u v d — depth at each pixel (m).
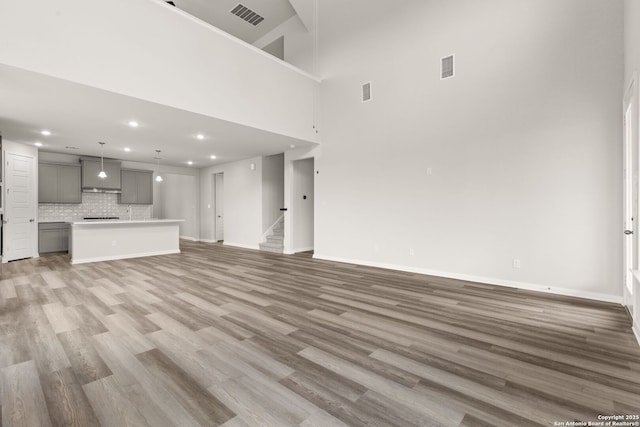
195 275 4.99
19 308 3.34
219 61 4.68
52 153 7.64
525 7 4.08
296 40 7.17
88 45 3.38
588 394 1.82
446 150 4.82
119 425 1.55
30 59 3.00
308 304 3.49
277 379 1.98
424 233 5.09
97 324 2.88
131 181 9.12
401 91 5.34
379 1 5.59
